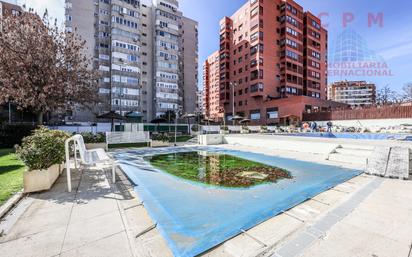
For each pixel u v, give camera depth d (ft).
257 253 7.64
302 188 15.58
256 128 99.09
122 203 12.78
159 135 56.80
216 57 242.58
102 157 17.99
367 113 95.86
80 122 109.09
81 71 55.67
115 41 121.08
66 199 13.37
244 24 152.76
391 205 11.71
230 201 13.12
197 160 29.35
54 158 15.87
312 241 8.31
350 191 14.65
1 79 43.78
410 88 148.56
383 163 19.29
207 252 7.77
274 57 145.07
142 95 141.90
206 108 261.44
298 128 105.40
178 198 13.70
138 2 130.00
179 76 163.84
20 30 46.21
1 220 10.32
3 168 21.91
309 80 160.76
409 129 77.41
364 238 8.44
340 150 28.66
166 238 8.70
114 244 8.30
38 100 45.68
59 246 8.13
